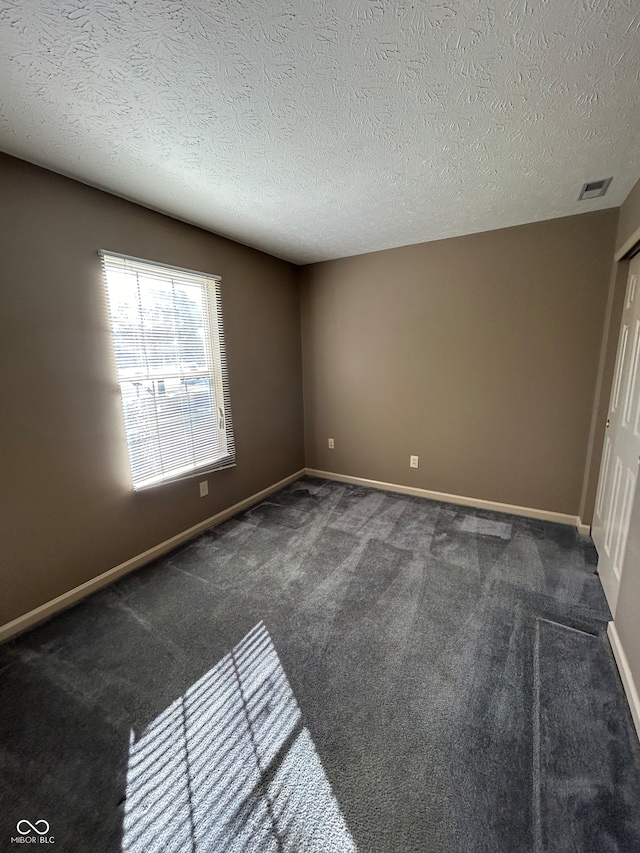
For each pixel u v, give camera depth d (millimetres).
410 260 3043
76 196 1860
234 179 1857
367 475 3666
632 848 951
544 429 2764
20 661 1605
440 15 963
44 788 1119
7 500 1721
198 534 2740
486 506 3078
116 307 2086
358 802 1070
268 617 1856
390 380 3348
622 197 2137
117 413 2145
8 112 1323
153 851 971
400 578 2152
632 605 1439
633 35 1005
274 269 3320
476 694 1408
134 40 1021
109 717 1344
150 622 1837
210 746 1236
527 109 1331
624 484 1881
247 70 1137
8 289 1656
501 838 981
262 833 1005
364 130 1457
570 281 2508
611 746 1208
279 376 3504
